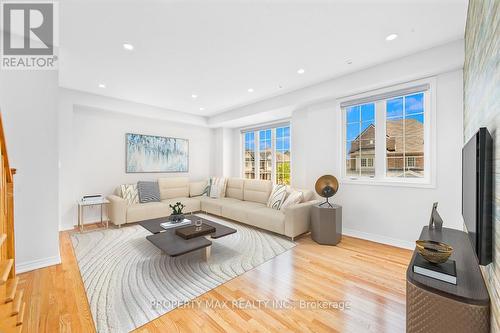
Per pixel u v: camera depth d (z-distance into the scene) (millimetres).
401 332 1578
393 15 2066
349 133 3766
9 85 2350
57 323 1650
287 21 2150
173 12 2016
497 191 965
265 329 1614
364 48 2652
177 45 2568
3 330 1400
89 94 4215
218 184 5621
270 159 5715
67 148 3975
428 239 1922
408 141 3152
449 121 2711
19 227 2406
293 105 4230
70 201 4016
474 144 1167
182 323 1663
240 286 2170
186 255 2906
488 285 1116
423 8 1972
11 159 2357
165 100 4723
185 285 2182
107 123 4684
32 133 2473
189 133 6098
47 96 2553
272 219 3688
